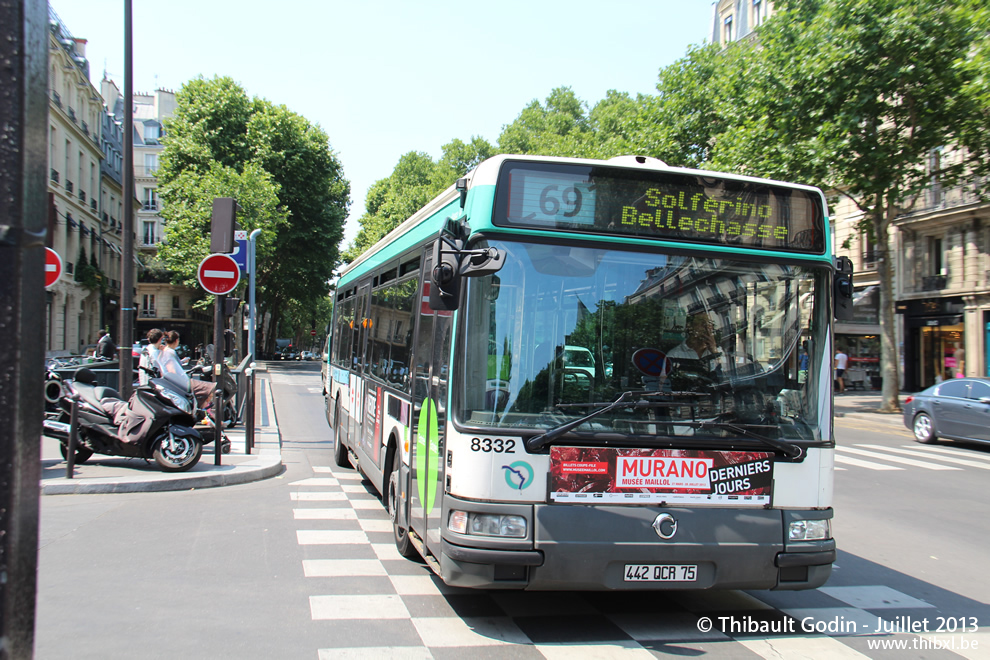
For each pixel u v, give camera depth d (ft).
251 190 136.26
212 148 149.59
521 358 15.10
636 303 15.64
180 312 249.34
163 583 18.01
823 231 16.84
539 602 17.54
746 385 15.80
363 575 19.15
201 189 136.67
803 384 16.16
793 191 16.78
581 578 14.49
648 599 18.20
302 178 153.99
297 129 153.28
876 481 38.34
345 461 37.96
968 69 64.59
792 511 15.55
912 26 64.34
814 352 16.37
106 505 26.58
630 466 14.92
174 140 147.64
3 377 4.68
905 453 49.83
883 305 78.07
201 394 38.14
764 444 15.49
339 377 39.32
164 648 14.06
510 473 14.60
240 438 45.11
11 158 4.68
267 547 21.62
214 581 18.28
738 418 15.61
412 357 20.48
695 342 15.71
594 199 15.85
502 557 14.26
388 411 23.54
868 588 19.86
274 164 150.71
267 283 167.22
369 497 29.91
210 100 150.51
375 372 27.27
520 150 177.47
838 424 71.36
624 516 14.70
